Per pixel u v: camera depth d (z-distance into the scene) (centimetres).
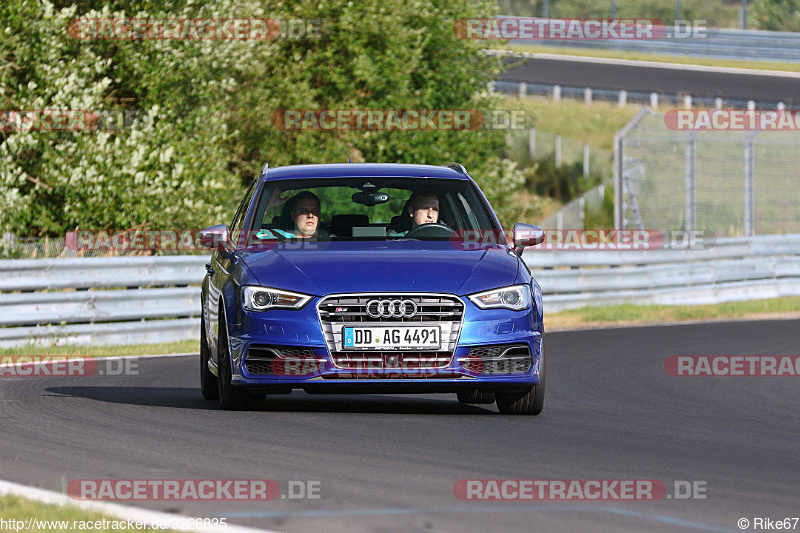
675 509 1916
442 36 9769
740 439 2758
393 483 2106
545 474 2212
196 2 7581
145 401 3384
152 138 7225
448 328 2875
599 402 3503
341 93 9156
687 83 16800
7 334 5075
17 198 6588
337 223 3266
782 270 8825
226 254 3259
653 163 13925
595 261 7738
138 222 6975
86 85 7131
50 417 2988
